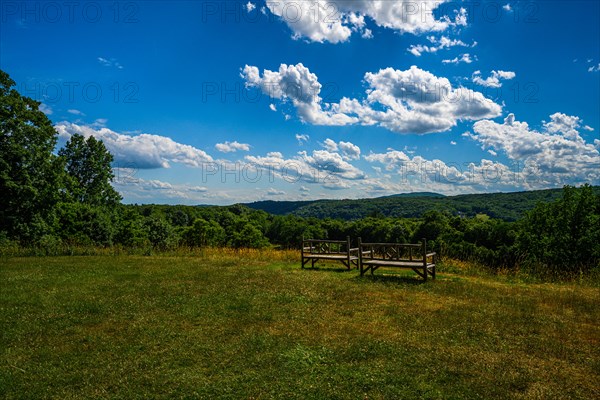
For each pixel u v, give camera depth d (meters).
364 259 14.02
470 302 9.92
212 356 6.53
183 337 7.48
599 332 7.58
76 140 51.44
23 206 29.86
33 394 5.35
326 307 9.53
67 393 5.37
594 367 5.96
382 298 10.39
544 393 5.15
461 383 5.45
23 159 29.22
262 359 6.34
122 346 7.08
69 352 6.83
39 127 31.81
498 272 15.21
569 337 7.29
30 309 9.70
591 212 20.83
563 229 21.27
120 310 9.52
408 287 11.74
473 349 6.71
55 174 31.42
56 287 12.38
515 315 8.69
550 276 14.31
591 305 9.55
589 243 19.94
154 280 13.51
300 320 8.48
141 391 5.37
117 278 13.96
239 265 17.22
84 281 13.40
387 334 7.51
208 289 11.82
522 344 6.93
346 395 5.14
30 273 15.14
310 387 5.36
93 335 7.71
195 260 19.11
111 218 49.12
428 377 5.64
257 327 8.02
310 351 6.65
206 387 5.43
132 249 23.05
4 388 5.48
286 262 18.23
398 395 5.13
